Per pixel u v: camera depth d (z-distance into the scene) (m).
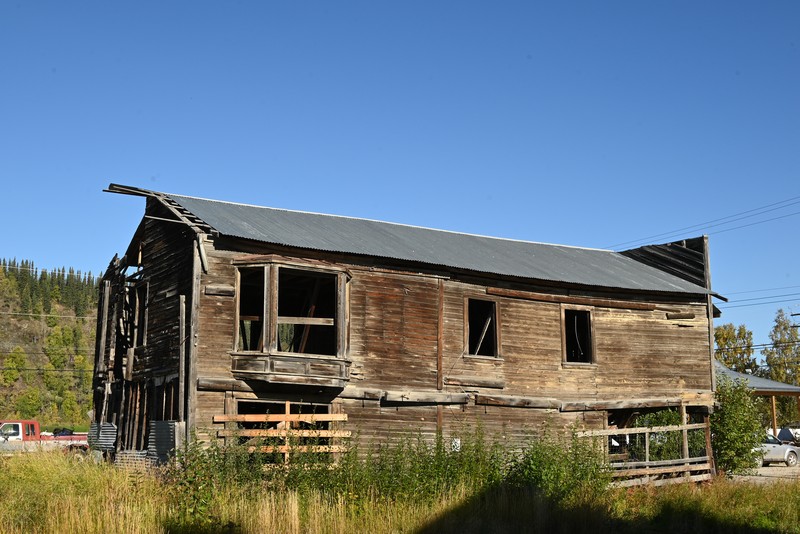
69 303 158.38
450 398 24.75
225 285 21.88
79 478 18.48
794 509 21.50
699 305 30.39
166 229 23.95
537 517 17.80
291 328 29.70
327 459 20.05
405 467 20.48
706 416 29.95
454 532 16.53
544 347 27.12
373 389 23.56
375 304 24.02
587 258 32.16
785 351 64.94
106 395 26.80
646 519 20.05
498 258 28.19
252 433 20.89
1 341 132.62
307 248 22.36
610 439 31.75
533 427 26.38
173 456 19.72
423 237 28.53
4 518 15.08
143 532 14.98
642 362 28.83
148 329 24.17
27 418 103.88
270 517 16.11
